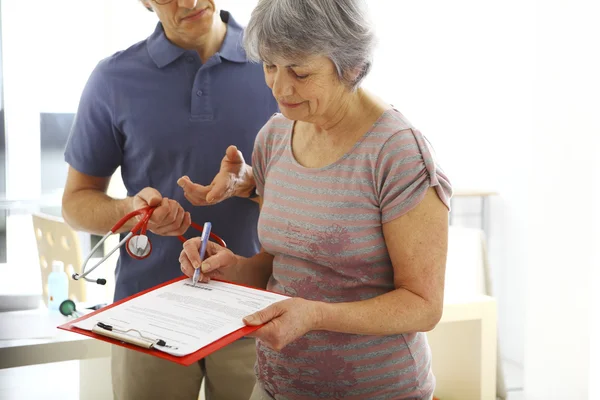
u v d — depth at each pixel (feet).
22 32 9.11
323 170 4.17
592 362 8.56
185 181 4.91
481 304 7.48
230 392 5.52
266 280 4.89
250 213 5.52
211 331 3.66
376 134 4.01
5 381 9.04
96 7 9.54
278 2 3.73
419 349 4.30
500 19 12.27
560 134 9.04
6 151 9.17
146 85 5.32
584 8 8.69
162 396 5.50
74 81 9.46
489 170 12.78
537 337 9.52
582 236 8.82
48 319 7.57
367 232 4.04
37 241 8.63
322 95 3.92
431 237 3.91
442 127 13.50
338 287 4.20
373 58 3.97
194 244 4.52
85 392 7.91
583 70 8.71
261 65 5.44
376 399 4.24
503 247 12.59
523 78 11.80
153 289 4.27
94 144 5.51
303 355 4.26
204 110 5.32
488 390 7.61
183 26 5.04
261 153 4.80
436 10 13.21
